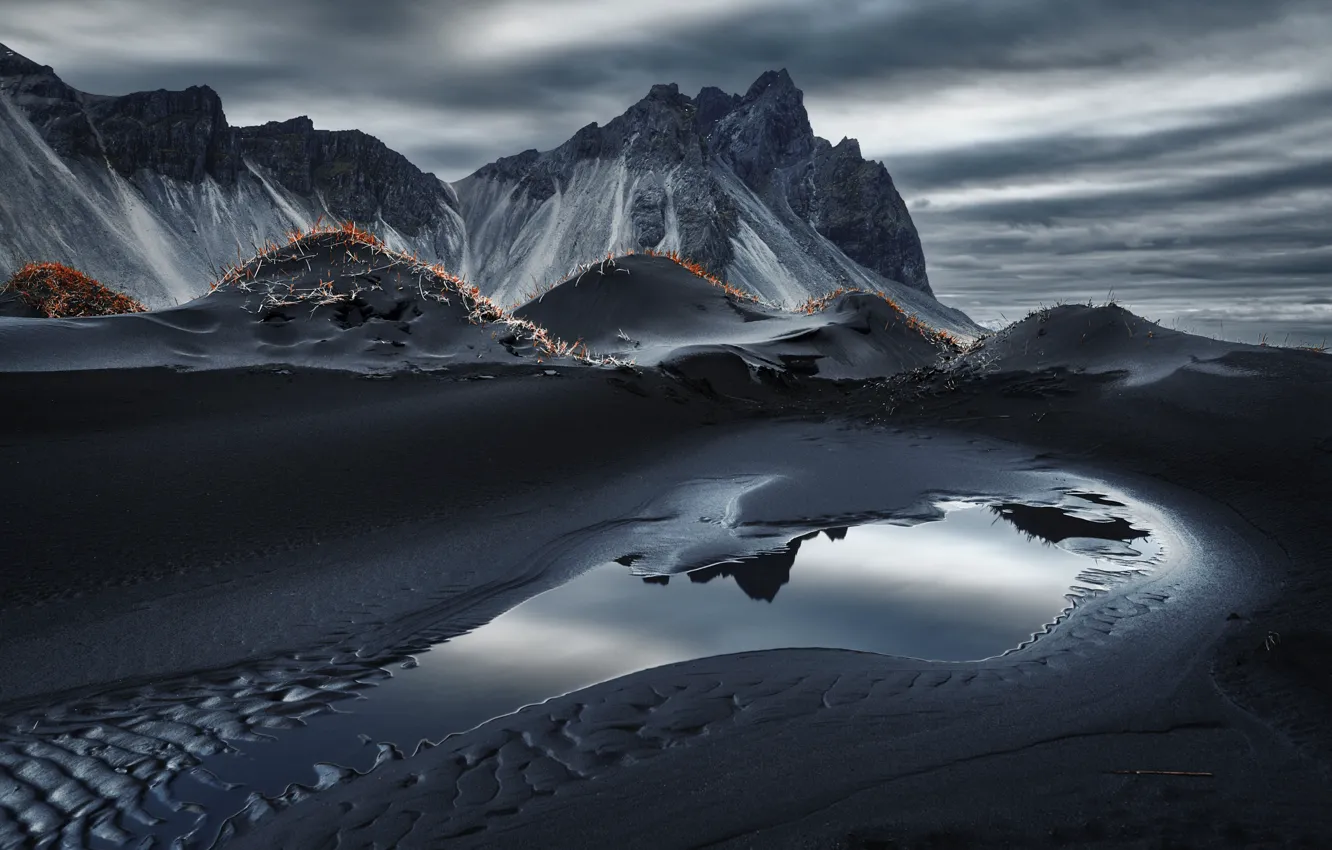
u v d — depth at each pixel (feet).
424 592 18.31
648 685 14.16
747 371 48.98
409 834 10.30
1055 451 33.19
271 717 13.17
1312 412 30.91
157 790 11.26
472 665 15.06
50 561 18.93
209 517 22.07
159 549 19.94
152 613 16.84
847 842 10.11
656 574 19.90
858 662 15.07
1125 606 17.69
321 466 26.61
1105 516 24.88
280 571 19.11
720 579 19.61
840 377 56.44
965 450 34.01
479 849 10.01
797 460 31.86
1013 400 39.88
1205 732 12.52
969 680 14.35
